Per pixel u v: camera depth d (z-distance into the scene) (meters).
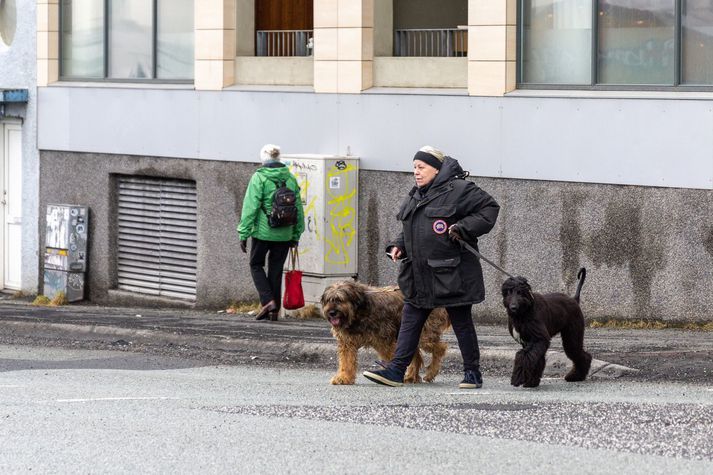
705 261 15.62
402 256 12.10
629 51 16.45
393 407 10.91
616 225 16.28
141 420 10.41
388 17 19.19
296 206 17.83
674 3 15.98
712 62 15.77
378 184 18.59
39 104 23.36
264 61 20.28
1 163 24.48
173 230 21.66
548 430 9.70
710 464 8.53
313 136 19.33
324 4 19.03
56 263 22.88
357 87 18.73
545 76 17.25
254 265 18.11
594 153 16.41
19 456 9.18
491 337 15.48
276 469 8.64
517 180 17.19
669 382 12.46
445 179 11.86
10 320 18.48
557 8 17.05
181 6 21.38
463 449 9.11
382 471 8.53
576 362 12.67
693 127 15.56
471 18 17.44
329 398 11.59
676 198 15.77
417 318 12.20
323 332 16.59
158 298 21.83
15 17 23.67
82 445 9.48
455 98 17.69
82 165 22.80
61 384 12.84
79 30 22.95
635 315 16.23
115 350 16.20
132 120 21.81
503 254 17.34
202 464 8.83
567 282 16.78
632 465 8.54
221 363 14.88
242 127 20.22
